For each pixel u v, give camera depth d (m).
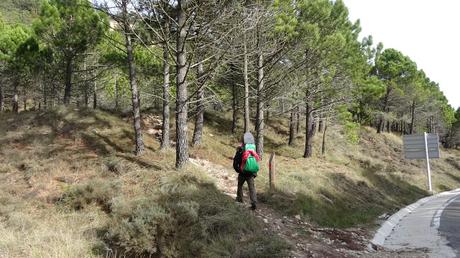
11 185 10.84
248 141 9.65
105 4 13.16
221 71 16.67
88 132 15.51
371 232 10.99
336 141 33.47
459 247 8.57
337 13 18.75
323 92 21.02
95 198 9.59
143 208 7.70
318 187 14.01
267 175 13.52
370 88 25.97
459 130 74.25
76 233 7.85
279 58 16.30
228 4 11.46
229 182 12.28
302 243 8.21
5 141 14.80
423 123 64.81
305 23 16.17
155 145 15.59
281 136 30.09
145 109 22.03
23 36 27.28
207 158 15.37
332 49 17.83
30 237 7.34
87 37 21.53
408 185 25.66
